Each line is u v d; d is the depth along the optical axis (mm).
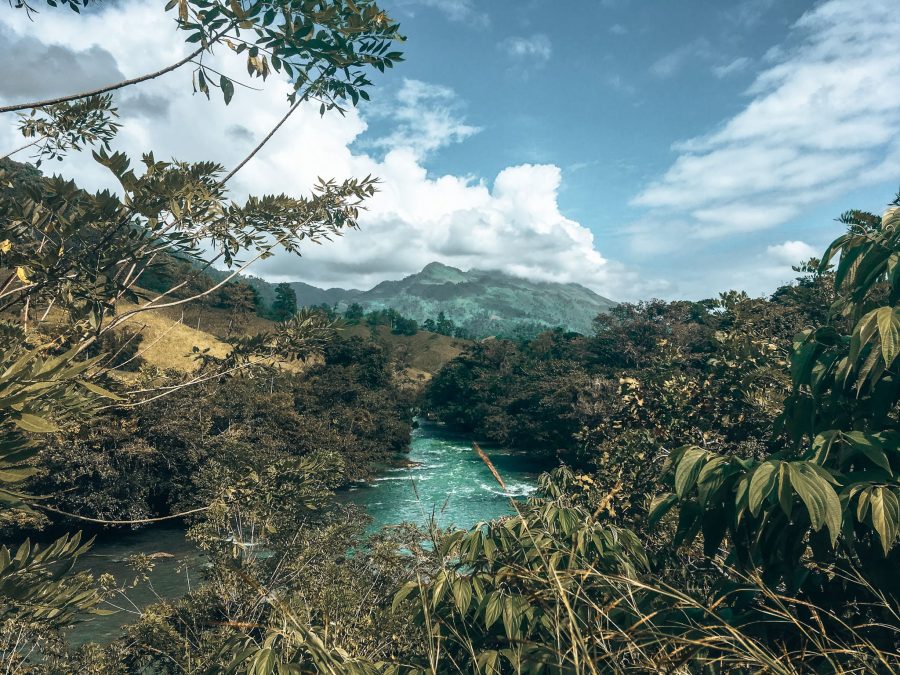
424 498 34469
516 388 59438
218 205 4344
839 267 2275
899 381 1928
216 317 78688
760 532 1812
